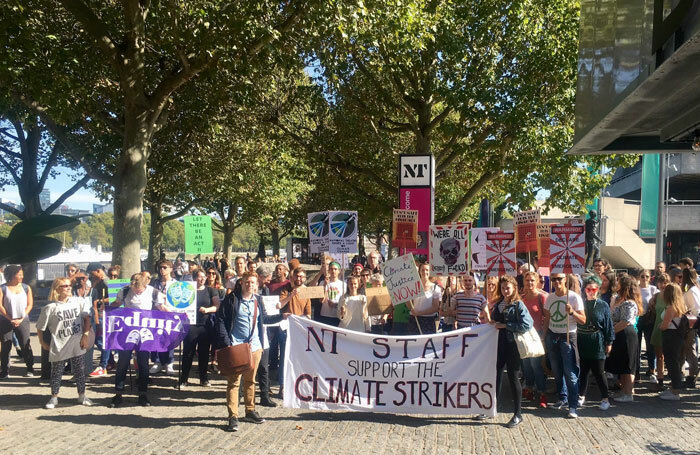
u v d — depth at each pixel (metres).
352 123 22.42
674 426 8.04
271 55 14.95
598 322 8.75
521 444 7.21
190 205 30.69
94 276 12.22
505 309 8.12
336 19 13.37
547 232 10.07
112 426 7.88
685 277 10.29
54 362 8.80
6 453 6.73
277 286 10.73
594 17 6.24
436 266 10.36
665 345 9.60
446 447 7.08
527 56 20.44
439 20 19.98
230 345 7.79
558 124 21.00
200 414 8.55
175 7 14.02
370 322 10.72
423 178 16.22
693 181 45.09
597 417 8.49
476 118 20.38
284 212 44.62
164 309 10.01
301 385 8.56
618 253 36.69
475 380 8.31
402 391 8.43
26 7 13.77
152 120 15.18
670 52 3.82
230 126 21.55
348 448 7.02
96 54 16.81
